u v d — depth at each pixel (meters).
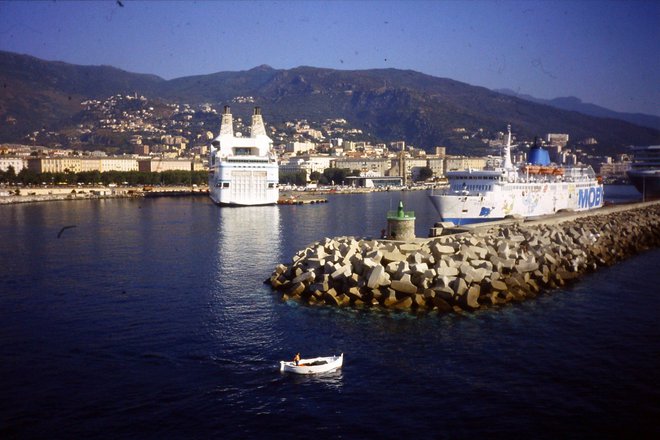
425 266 82.81
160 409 51.78
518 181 156.50
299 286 85.31
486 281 82.50
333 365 59.16
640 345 65.44
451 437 47.06
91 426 49.12
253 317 76.44
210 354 63.78
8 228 176.88
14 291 92.12
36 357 63.44
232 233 164.00
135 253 127.44
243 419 50.03
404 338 67.94
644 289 90.94
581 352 63.38
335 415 50.50
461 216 141.12
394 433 47.62
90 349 65.62
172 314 78.56
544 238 110.75
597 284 94.38
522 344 65.81
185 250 131.62
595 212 163.62
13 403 52.97
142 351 64.88
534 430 47.94
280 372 58.94
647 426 48.50
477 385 55.59
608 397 53.16
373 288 80.88
